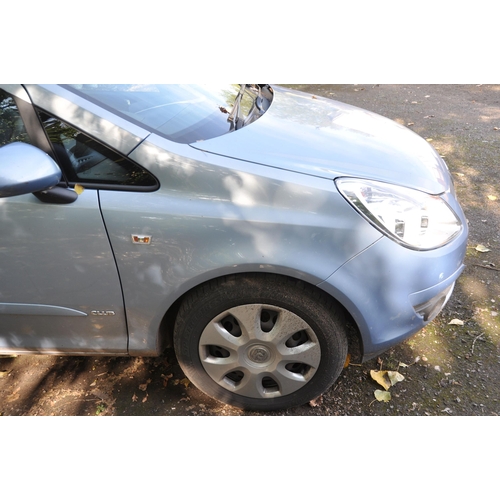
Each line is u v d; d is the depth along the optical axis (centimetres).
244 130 196
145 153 165
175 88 208
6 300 182
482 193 369
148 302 178
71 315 184
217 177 165
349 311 173
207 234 165
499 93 639
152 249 167
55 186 165
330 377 190
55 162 158
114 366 232
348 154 191
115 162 166
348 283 168
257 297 174
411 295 179
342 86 764
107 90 179
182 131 181
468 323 245
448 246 183
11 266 173
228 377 201
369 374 221
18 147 152
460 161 425
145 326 185
